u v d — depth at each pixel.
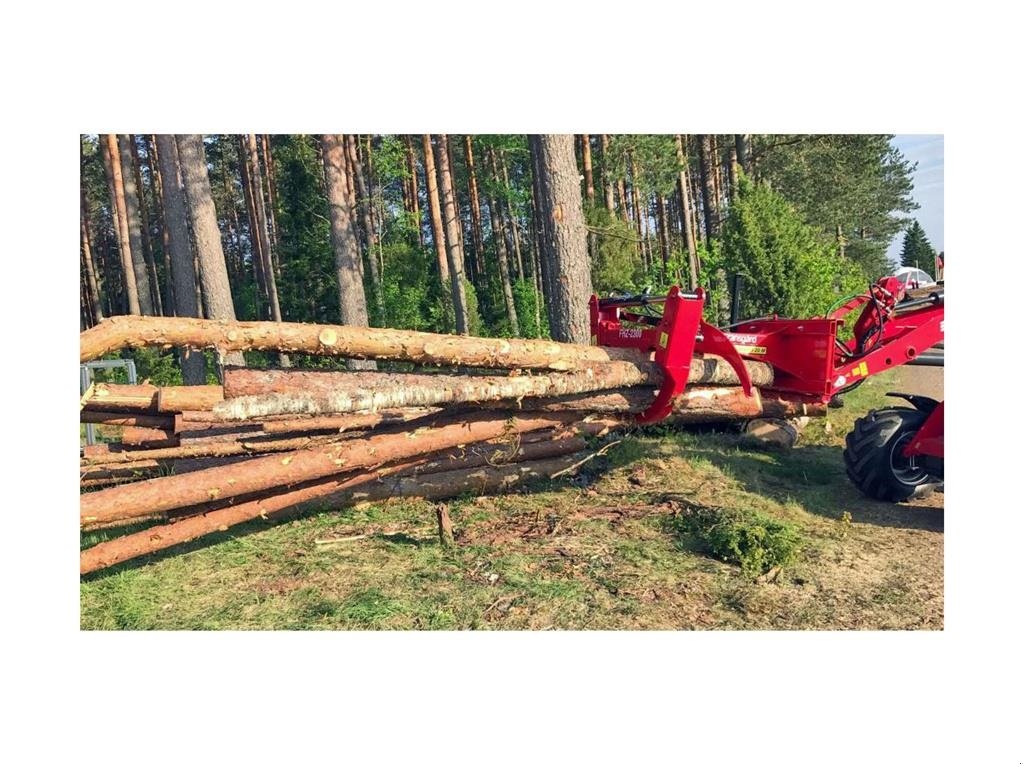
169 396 5.98
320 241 20.95
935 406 6.76
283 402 4.79
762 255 14.03
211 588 5.09
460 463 6.86
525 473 7.01
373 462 5.61
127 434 6.92
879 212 29.58
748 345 6.85
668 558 5.43
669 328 6.06
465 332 17.88
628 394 6.32
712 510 6.11
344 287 13.66
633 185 18.23
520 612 4.66
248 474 5.22
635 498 6.73
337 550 5.69
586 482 7.27
